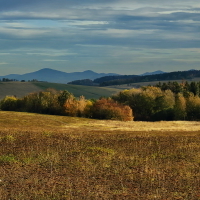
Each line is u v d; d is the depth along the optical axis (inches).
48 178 677.9
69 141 1146.7
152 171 764.6
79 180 674.8
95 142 1145.4
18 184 623.5
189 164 837.8
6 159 824.3
